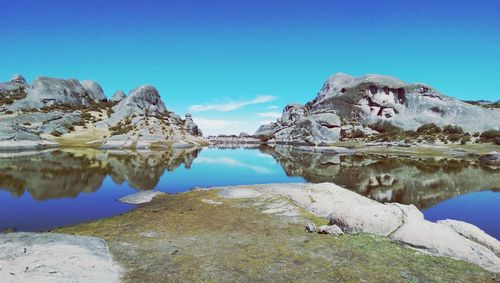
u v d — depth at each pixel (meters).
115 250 14.52
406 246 15.06
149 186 33.34
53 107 112.81
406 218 16.83
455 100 142.50
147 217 20.47
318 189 25.70
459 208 26.22
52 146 76.25
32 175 37.41
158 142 92.31
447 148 82.88
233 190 28.08
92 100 136.00
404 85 151.88
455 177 42.03
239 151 91.50
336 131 138.62
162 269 12.65
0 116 96.00
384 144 95.50
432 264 13.44
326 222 19.17
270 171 47.56
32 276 10.80
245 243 15.68
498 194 31.64
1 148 66.12
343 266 13.19
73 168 44.00
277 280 11.98
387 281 12.05
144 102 119.06
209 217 20.25
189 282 11.68
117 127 100.06
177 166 51.59
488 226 21.38
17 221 20.14
